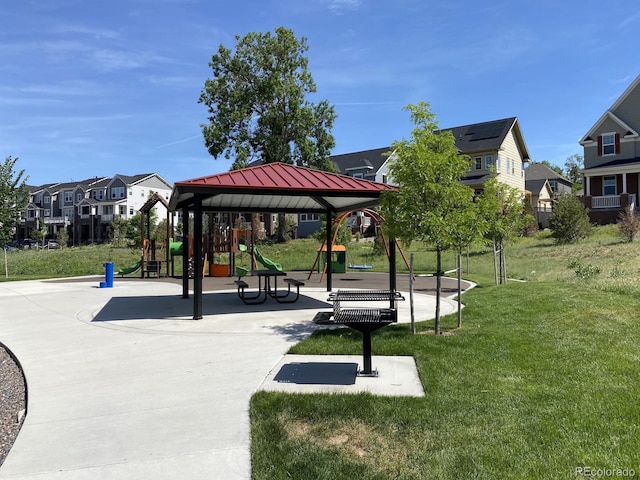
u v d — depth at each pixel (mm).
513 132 38094
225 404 4621
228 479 3242
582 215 23781
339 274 21141
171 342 7430
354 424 4027
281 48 37375
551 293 10180
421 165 7016
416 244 30594
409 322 8570
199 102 38156
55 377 5742
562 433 3697
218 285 17078
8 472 3377
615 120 29500
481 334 7105
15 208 21656
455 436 3725
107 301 12648
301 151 37812
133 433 4008
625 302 8508
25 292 15188
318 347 6711
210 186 8945
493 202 7688
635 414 4023
